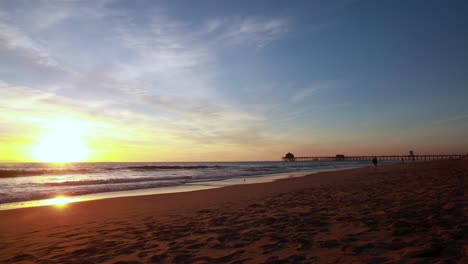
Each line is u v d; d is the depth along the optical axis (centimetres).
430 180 1126
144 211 878
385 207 606
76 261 396
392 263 295
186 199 1147
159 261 371
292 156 15700
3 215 875
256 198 1009
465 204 550
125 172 3900
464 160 3145
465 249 315
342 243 381
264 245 406
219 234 494
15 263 404
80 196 1431
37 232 638
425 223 438
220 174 3434
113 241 500
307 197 909
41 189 1711
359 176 1972
